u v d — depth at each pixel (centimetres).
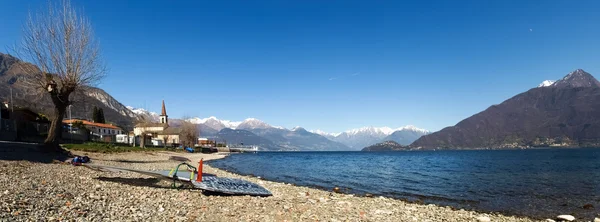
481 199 2327
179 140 14738
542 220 1638
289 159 10519
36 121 6406
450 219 1509
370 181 3528
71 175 2002
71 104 3662
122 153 5516
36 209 1037
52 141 3441
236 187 1986
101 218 1047
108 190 1573
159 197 1557
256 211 1411
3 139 4166
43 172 1984
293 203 1705
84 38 3600
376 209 1655
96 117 13188
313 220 1298
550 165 6297
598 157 9850
